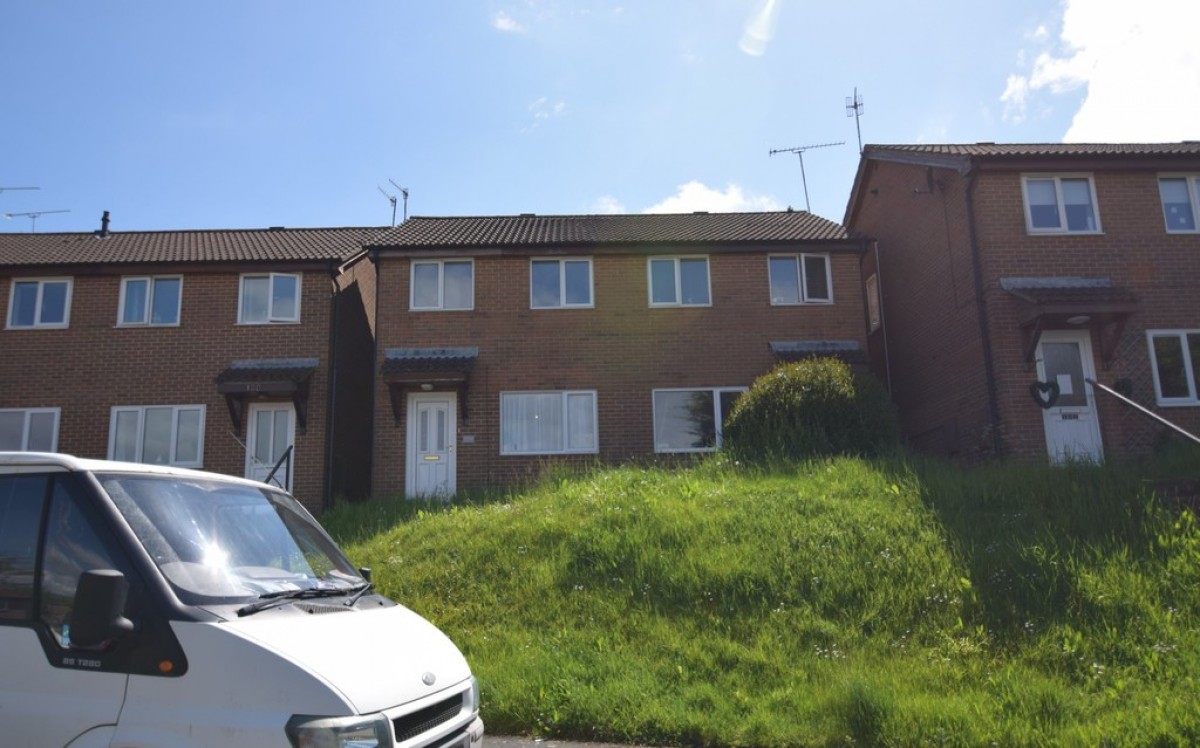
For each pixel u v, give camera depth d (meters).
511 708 7.00
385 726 3.78
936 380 18.25
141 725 3.68
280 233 22.05
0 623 3.99
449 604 9.55
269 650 3.77
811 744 6.35
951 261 17.55
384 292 18.66
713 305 19.00
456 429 18.19
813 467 13.39
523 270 18.94
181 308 18.50
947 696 7.00
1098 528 9.95
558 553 10.41
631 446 18.31
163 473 4.61
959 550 9.58
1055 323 15.90
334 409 18.42
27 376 18.22
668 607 8.93
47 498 4.18
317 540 5.23
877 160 20.61
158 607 3.86
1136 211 16.81
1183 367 16.22
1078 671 7.38
